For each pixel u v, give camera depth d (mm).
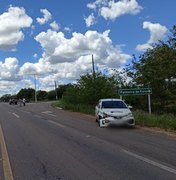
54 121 28062
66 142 15961
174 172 9727
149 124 22625
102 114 22547
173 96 28234
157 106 30484
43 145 15133
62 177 9273
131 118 22156
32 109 51188
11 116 35781
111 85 36469
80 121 27844
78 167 10508
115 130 20938
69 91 45781
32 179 9117
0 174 9750
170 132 19500
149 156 12195
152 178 9086
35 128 22656
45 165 10875
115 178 9102
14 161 11625
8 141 16609
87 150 13641
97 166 10633
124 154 12664
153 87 29656
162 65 28906
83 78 38719
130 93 26969
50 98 136625
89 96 36875
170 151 13203
